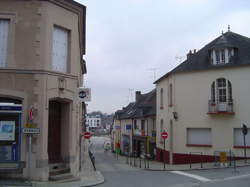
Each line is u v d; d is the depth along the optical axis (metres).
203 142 25.56
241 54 24.75
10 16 12.62
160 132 31.83
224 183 13.07
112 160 36.09
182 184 13.13
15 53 12.48
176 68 28.02
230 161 20.70
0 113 12.19
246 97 23.67
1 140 12.12
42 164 12.20
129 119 48.28
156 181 14.16
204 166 21.64
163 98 30.89
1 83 12.28
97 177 15.34
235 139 23.98
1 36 12.68
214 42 27.55
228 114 24.09
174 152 26.92
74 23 14.28
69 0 13.73
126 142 49.84
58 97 13.20
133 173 18.41
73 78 14.14
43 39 12.70
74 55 14.29
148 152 37.56
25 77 12.47
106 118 148.62
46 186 11.29
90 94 15.08
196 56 27.50
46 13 12.84
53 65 13.37
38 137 12.27
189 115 26.19
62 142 14.13
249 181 13.42
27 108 12.37
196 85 26.08
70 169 13.89
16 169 12.05
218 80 25.06
